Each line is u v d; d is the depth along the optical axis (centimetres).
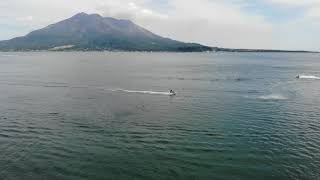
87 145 5609
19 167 4744
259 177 4488
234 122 7031
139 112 7994
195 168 4741
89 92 11125
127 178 4456
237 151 5350
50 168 4725
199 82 14012
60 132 6312
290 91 11325
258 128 6575
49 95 10456
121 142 5769
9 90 11544
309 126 6712
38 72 18875
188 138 5988
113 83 13562
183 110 8206
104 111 8069
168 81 14362
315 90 11556
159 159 5038
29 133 6250
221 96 10262
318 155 5184
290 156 5144
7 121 7094
